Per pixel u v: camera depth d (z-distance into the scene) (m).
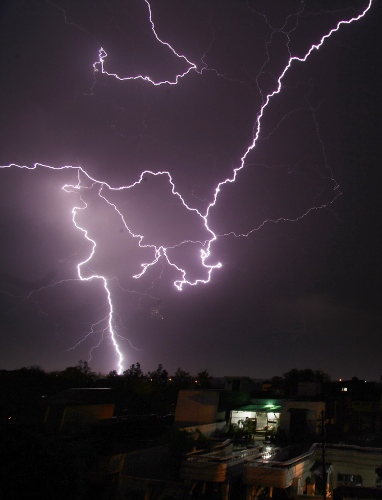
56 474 11.12
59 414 20.45
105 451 15.58
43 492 10.80
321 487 16.11
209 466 14.38
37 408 21.22
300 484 15.17
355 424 26.52
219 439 19.59
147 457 16.39
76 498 11.59
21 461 10.90
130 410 27.91
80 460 12.48
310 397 25.62
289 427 22.38
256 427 23.77
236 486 15.03
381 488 13.42
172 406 31.22
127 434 20.52
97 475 14.16
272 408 24.50
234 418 24.20
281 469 13.95
